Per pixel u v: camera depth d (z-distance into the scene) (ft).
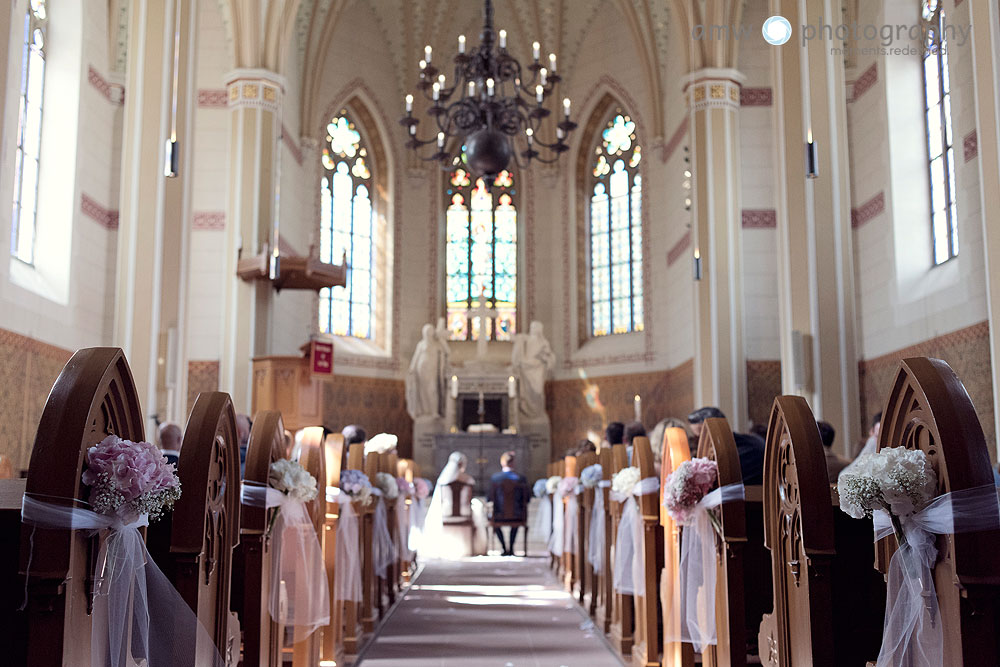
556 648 25.81
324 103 73.87
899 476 10.98
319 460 19.44
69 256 43.27
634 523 23.44
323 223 74.38
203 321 57.41
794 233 42.55
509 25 79.15
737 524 16.69
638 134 73.72
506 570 47.26
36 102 43.01
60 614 9.55
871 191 48.21
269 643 16.44
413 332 79.10
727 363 55.42
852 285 42.34
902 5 46.68
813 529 12.98
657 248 71.46
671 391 68.90
